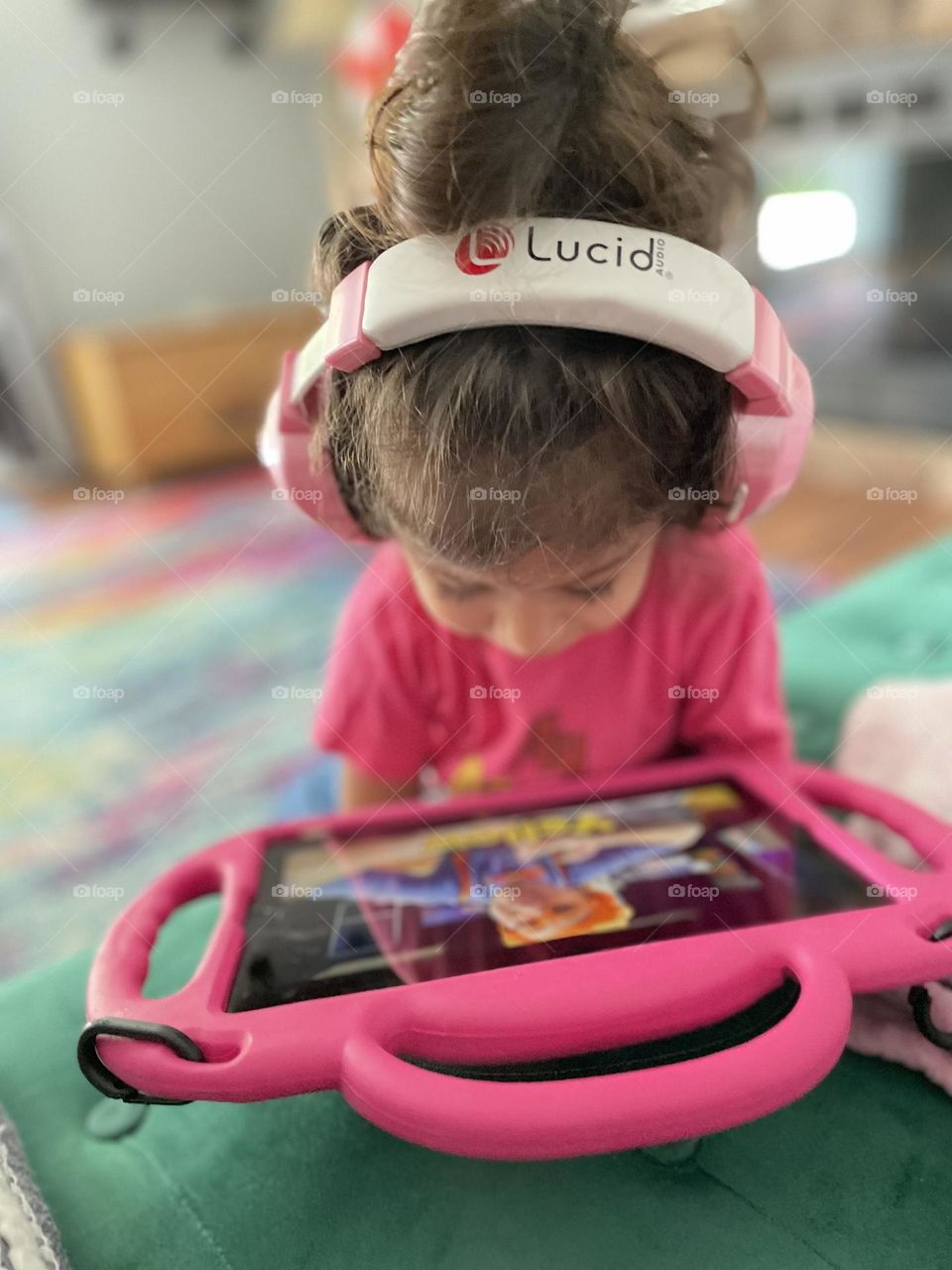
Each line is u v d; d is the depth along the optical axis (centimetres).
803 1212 35
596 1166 38
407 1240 36
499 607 46
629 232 34
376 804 69
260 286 250
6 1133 39
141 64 225
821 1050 32
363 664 64
